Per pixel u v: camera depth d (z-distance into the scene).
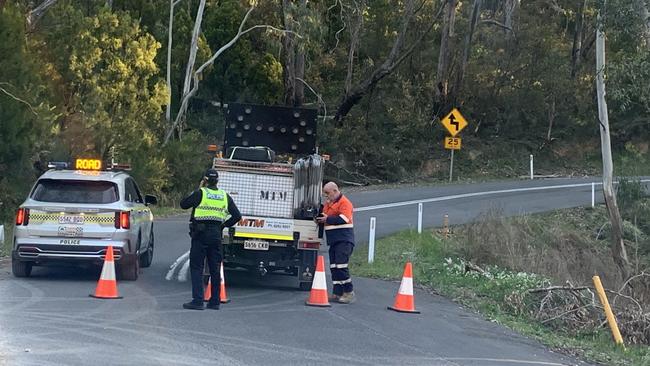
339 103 46.31
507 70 46.78
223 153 18.02
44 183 13.81
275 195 14.41
